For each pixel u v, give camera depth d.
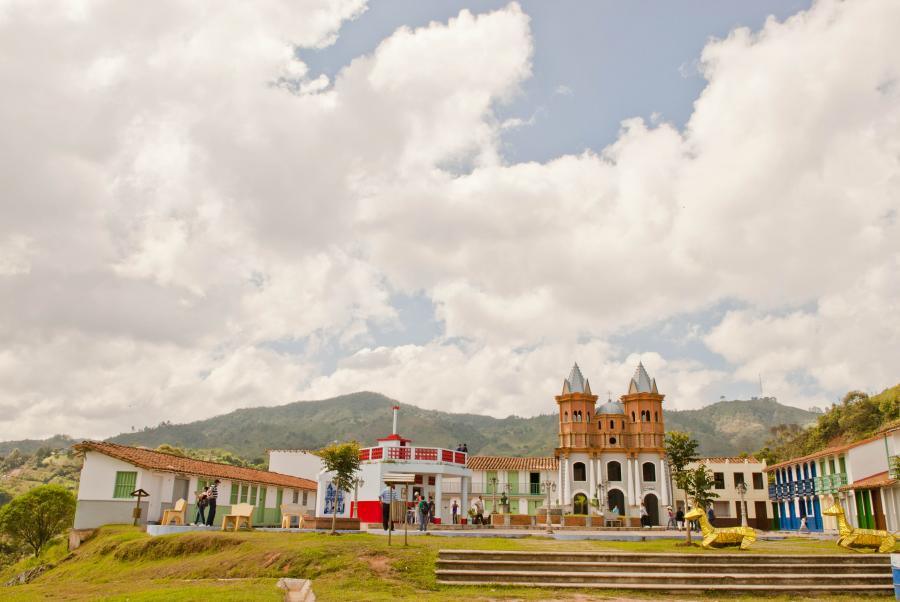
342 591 19.61
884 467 46.28
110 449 39.19
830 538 35.69
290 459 66.56
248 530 32.44
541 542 27.39
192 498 41.41
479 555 22.55
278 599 17.39
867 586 20.75
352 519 35.31
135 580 25.11
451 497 62.75
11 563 61.78
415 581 20.95
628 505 65.00
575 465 68.12
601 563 22.03
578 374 71.25
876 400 82.88
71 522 55.97
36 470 178.25
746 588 20.44
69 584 24.97
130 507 37.50
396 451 44.28
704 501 33.78
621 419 68.75
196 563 25.55
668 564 21.77
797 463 56.94
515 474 71.69
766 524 68.62
